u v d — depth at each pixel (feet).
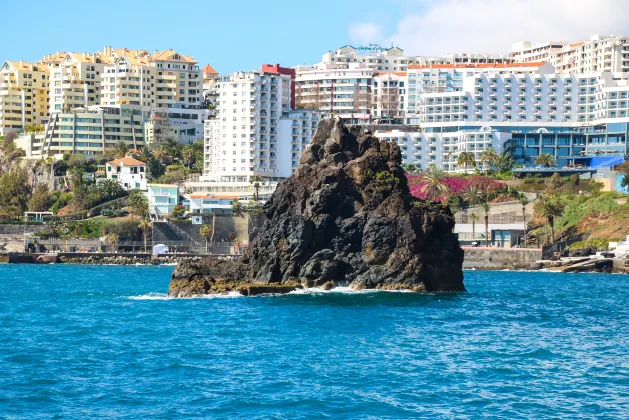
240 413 232.94
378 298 457.68
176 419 228.22
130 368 283.38
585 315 419.54
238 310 412.98
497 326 372.58
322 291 485.97
